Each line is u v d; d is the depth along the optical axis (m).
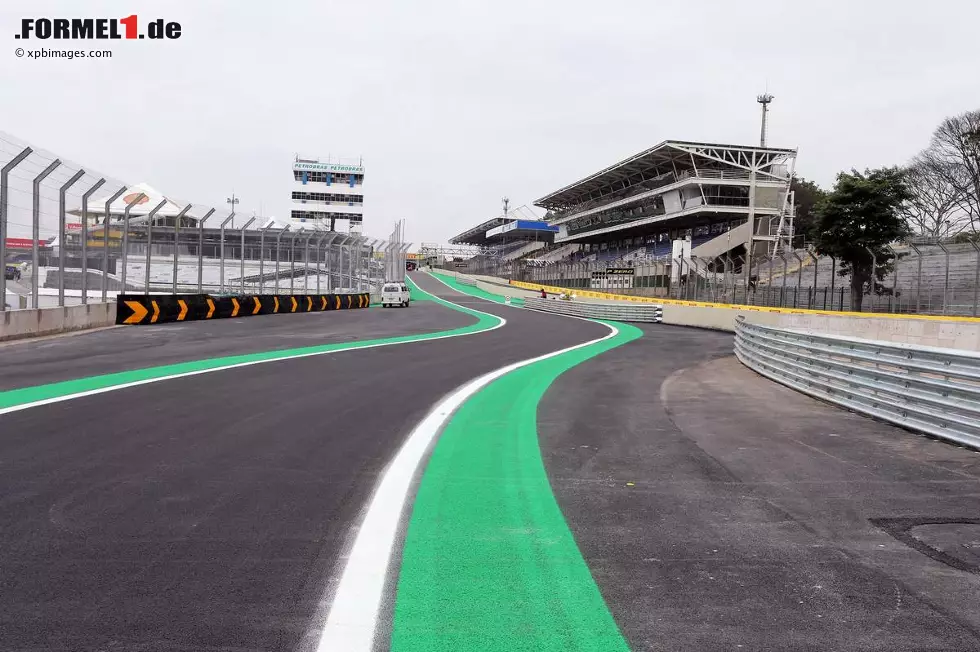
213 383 9.59
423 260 138.38
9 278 16.19
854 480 5.03
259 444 5.98
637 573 3.30
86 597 2.95
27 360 11.58
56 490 4.51
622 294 47.56
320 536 3.74
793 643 2.63
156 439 6.07
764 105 56.69
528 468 5.35
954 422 6.28
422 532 3.84
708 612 2.89
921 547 3.67
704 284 37.38
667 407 8.54
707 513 4.24
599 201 74.62
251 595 2.99
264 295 26.91
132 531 3.78
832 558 3.51
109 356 12.38
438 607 2.90
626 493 4.68
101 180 17.61
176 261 22.16
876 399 7.62
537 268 67.44
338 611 2.85
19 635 2.62
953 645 2.63
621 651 2.56
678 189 57.78
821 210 31.92
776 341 11.22
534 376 11.75
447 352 15.59
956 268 29.17
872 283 27.61
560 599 3.00
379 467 5.29
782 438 6.58
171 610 2.84
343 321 25.83
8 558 3.37
